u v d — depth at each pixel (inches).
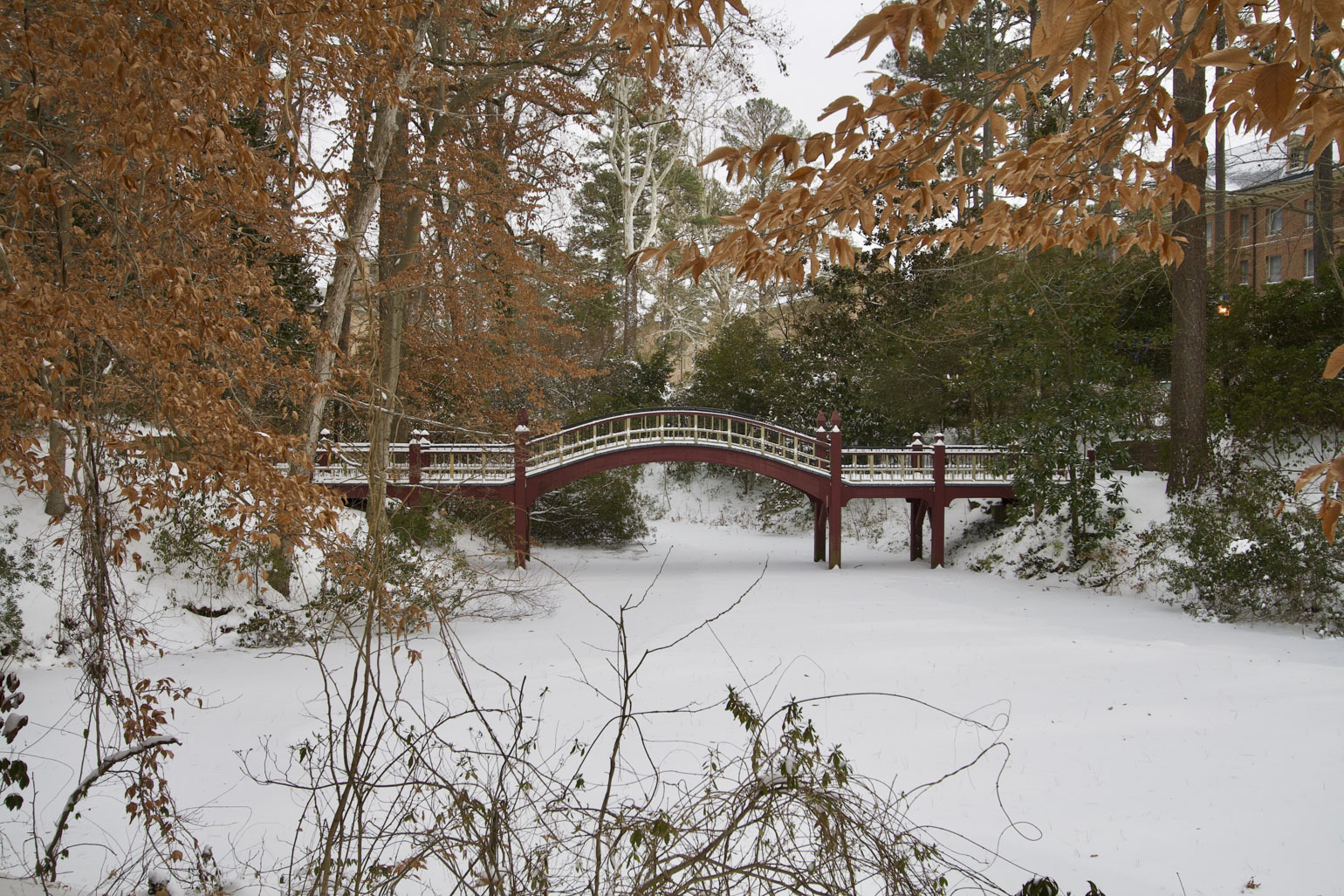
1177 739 265.4
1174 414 615.2
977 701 311.3
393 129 418.9
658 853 119.0
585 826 173.3
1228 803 214.7
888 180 122.6
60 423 154.4
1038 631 444.1
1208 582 474.0
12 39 136.4
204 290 146.1
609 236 1339.8
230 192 147.5
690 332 1471.5
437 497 533.3
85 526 146.4
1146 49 101.1
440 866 167.8
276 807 210.5
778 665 363.9
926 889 122.9
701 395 1127.0
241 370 153.1
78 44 139.5
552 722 282.0
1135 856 185.5
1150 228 137.9
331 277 421.7
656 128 1154.0
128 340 144.4
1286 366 602.9
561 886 134.8
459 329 619.2
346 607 188.5
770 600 549.0
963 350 825.5
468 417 671.1
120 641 149.4
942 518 706.8
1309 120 77.9
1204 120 109.7
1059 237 146.2
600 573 668.7
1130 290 741.3
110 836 192.5
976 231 145.6
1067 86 118.0
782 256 131.1
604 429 944.9
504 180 562.6
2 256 126.0
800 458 727.7
